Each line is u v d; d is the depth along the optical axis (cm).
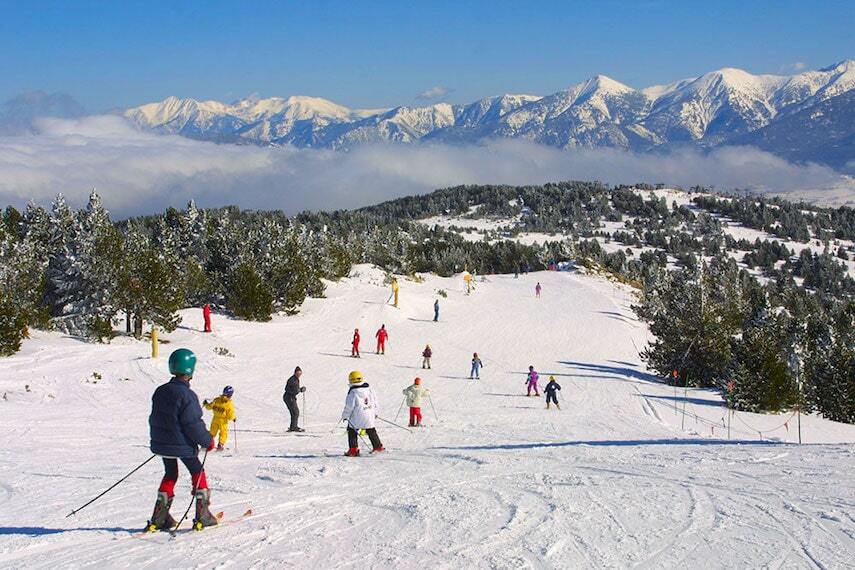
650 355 3744
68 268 3431
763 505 671
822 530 583
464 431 1655
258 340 3781
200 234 5925
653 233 19612
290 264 4716
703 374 3559
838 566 498
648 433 1736
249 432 1630
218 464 1098
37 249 4419
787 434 2294
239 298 4362
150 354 2905
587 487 795
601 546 564
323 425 1791
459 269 10950
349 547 586
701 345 3534
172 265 4388
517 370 3400
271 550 584
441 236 16388
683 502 698
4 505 807
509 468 976
